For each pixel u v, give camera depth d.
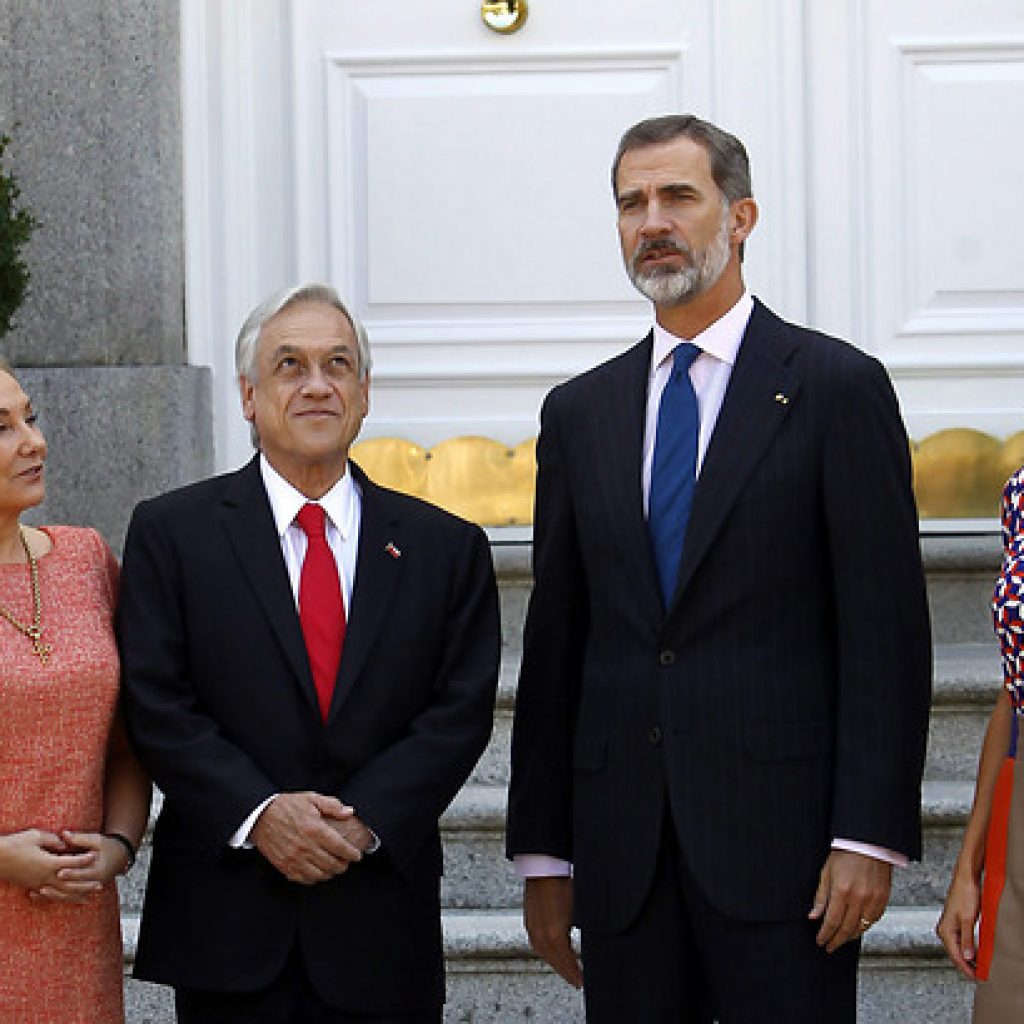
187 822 5.41
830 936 5.29
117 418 8.59
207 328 8.95
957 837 7.25
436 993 5.59
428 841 5.59
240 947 5.38
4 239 7.82
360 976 5.39
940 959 6.90
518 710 5.83
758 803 5.34
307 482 5.60
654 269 5.48
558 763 5.79
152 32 8.66
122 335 8.70
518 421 9.12
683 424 5.55
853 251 9.02
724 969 5.40
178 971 5.41
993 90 9.02
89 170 8.67
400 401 9.16
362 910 5.41
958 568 8.34
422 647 5.54
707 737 5.36
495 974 6.98
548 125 9.10
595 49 9.08
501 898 7.38
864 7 8.99
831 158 9.02
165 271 8.73
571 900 5.89
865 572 5.35
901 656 5.35
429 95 9.13
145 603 5.51
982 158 9.02
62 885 5.26
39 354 8.72
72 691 5.32
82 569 5.61
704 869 5.33
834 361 5.46
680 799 5.37
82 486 8.62
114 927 5.59
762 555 5.36
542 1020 6.97
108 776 5.68
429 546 5.63
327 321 5.55
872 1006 6.94
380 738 5.47
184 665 5.50
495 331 9.12
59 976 5.37
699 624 5.39
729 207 5.52
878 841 5.23
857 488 5.37
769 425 5.41
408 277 9.14
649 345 5.72
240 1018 5.41
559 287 9.12
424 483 9.11
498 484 9.10
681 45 9.06
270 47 9.12
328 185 9.14
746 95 9.02
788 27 8.97
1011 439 8.99
